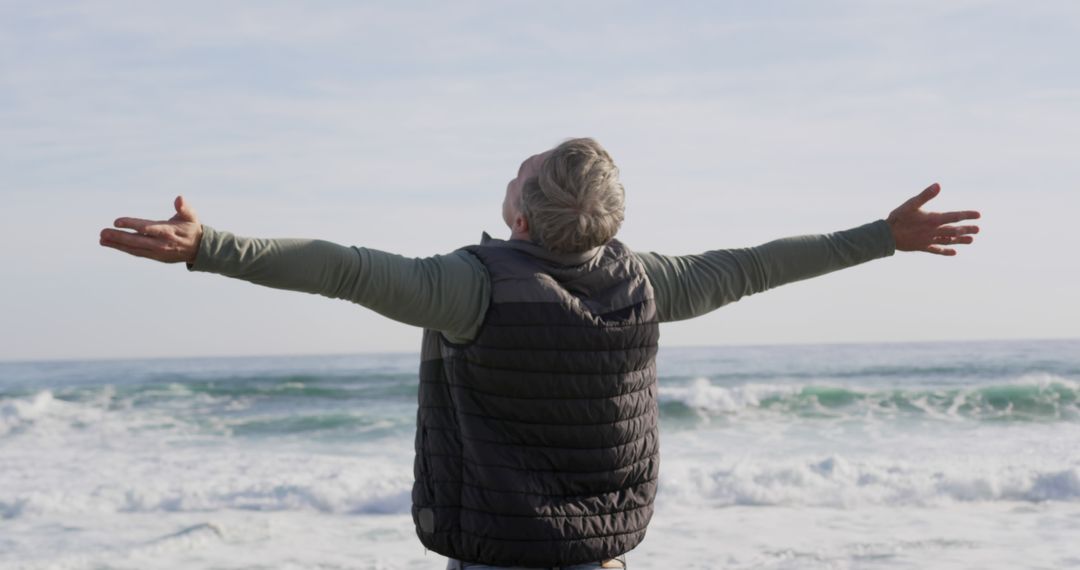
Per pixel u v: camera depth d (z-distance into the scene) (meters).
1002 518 8.97
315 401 23.59
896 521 8.89
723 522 8.95
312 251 1.72
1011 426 16.91
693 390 19.00
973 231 2.26
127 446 16.00
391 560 7.58
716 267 2.15
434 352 1.99
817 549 7.70
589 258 1.99
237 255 1.64
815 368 31.70
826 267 2.23
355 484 10.47
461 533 1.92
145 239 1.56
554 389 1.89
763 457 13.47
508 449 1.90
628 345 1.95
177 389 24.83
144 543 8.33
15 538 8.63
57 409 21.09
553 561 1.90
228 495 10.26
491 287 1.89
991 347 50.06
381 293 1.78
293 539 8.42
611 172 1.95
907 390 19.22
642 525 2.03
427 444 1.98
